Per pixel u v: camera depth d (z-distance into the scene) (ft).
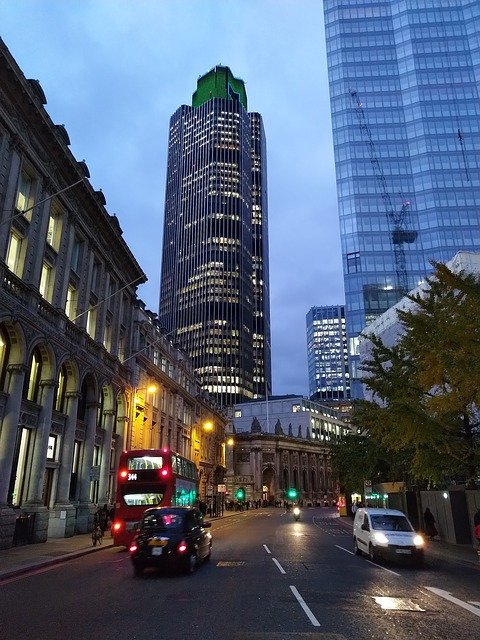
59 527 82.23
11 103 71.61
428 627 27.37
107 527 100.53
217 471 257.14
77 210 96.32
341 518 186.39
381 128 356.38
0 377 69.62
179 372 183.01
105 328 115.44
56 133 83.20
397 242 329.11
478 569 54.08
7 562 52.11
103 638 24.41
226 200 631.15
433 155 342.23
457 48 368.89
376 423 76.54
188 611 30.37
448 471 79.97
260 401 445.78
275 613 30.04
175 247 642.22
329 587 39.75
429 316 73.46
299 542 82.74
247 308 611.06
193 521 50.90
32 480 76.13
